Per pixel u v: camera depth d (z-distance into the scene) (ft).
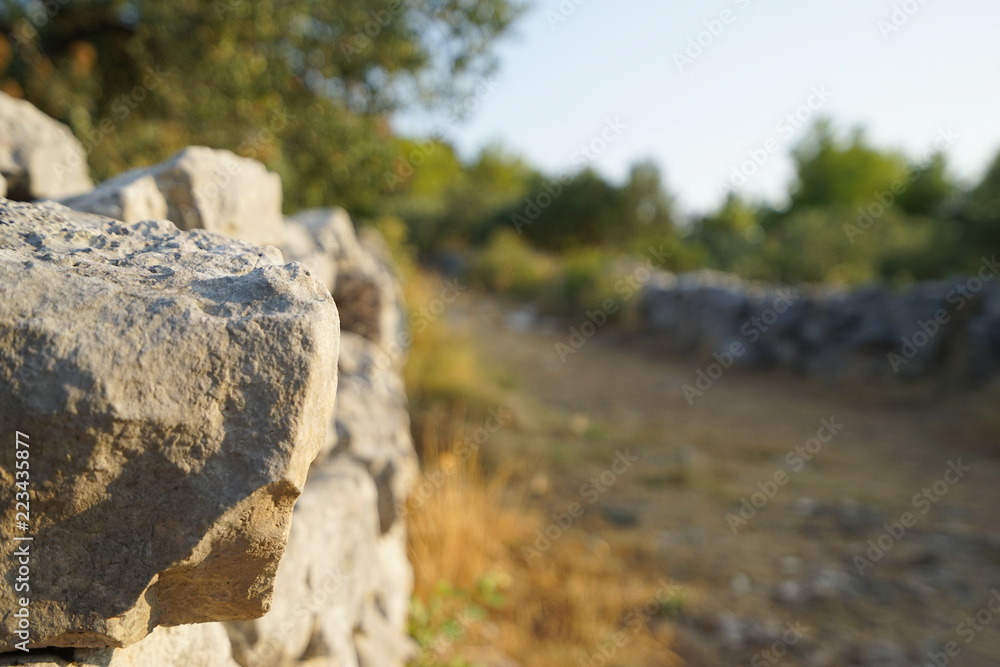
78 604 2.75
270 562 3.04
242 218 6.56
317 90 16.21
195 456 2.76
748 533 14.15
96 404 2.58
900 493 16.46
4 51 12.66
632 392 26.58
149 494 2.75
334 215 10.89
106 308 2.80
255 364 2.82
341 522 6.35
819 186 78.69
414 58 16.31
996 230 33.01
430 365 19.90
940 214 42.60
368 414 8.85
